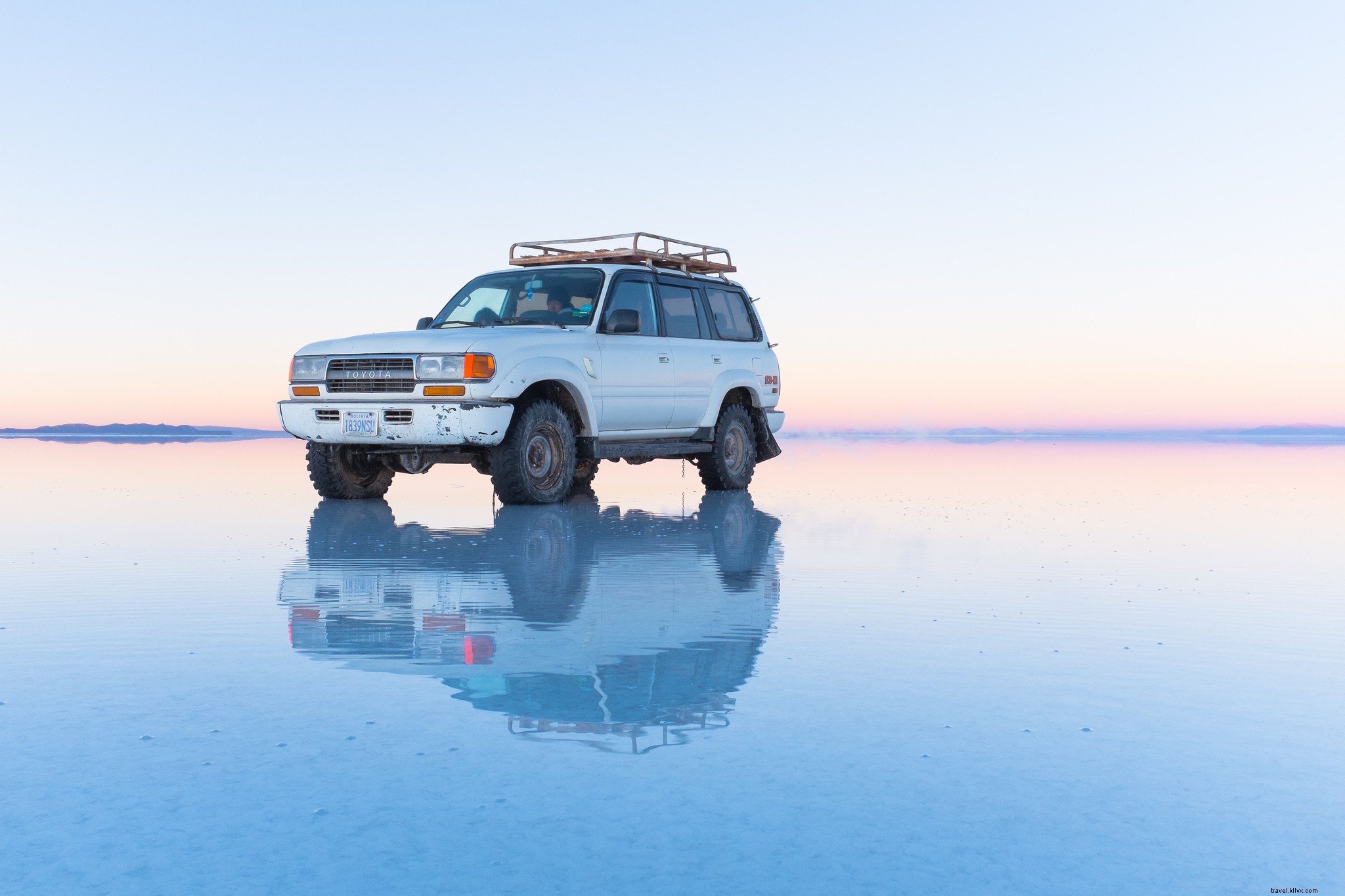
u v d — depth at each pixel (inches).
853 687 118.7
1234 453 908.0
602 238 408.5
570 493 417.7
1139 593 181.8
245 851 75.5
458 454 345.4
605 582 190.5
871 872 72.6
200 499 371.6
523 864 73.4
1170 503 367.2
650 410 384.8
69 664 128.0
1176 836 78.8
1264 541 258.4
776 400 461.4
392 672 124.6
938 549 239.1
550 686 118.3
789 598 174.9
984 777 90.2
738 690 116.9
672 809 82.7
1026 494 408.8
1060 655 134.8
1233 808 84.2
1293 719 107.7
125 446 1059.9
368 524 286.4
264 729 102.6
